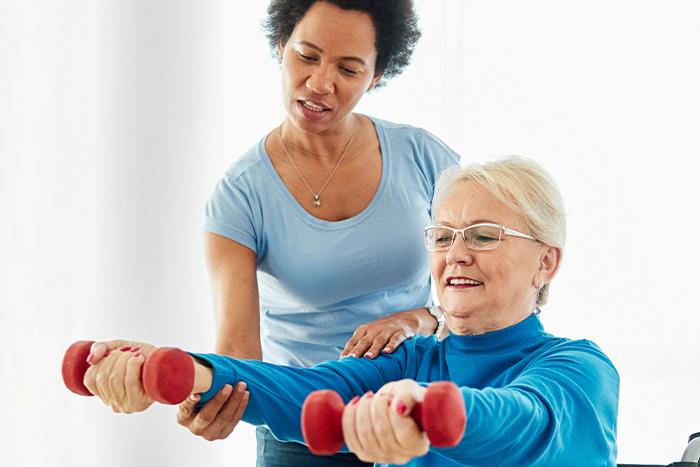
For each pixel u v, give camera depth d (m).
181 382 1.33
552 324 3.84
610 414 1.66
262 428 2.22
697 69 3.73
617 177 3.79
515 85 3.80
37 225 3.75
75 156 3.76
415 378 1.90
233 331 2.11
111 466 3.73
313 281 2.20
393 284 2.25
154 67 3.74
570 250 3.83
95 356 1.39
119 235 3.75
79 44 3.75
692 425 3.77
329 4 1.99
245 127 3.83
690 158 3.75
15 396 3.72
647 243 3.79
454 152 2.38
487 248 1.75
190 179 3.76
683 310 3.77
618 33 3.77
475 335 1.82
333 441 1.12
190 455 3.74
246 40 3.82
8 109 3.74
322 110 2.05
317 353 2.26
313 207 2.21
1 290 3.73
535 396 1.44
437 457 1.71
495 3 3.80
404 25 2.12
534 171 1.79
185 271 3.74
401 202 2.23
